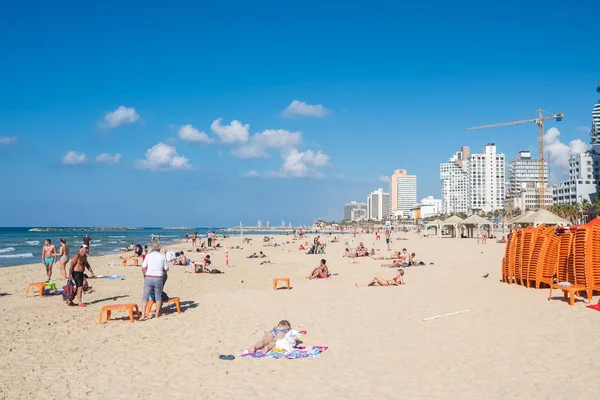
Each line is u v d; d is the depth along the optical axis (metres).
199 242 72.94
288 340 9.17
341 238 93.75
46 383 7.55
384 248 49.56
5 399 6.87
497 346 8.90
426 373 7.58
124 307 12.09
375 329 10.87
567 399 6.16
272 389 7.09
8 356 9.14
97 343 10.08
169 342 10.09
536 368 7.48
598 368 7.28
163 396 6.88
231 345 9.81
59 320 12.54
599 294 13.73
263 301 15.25
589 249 12.96
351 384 7.20
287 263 33.25
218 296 16.52
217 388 7.18
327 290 17.75
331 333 10.61
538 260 15.52
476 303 13.52
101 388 7.28
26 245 70.25
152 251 12.85
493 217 171.50
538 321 10.70
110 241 85.50
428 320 11.59
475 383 6.99
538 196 187.25
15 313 13.55
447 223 75.56
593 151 158.50
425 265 27.27
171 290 18.50
